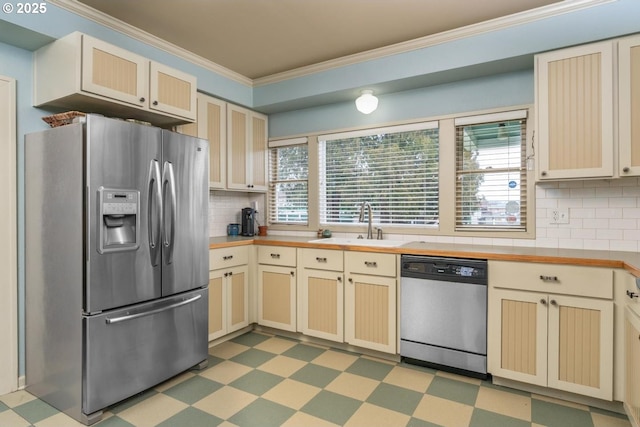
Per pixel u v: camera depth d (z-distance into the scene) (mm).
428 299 2650
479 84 3072
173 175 2492
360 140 3719
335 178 3865
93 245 2039
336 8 2527
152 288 2354
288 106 3898
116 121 2158
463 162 3184
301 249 3242
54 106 2523
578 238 2727
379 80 3182
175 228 2514
